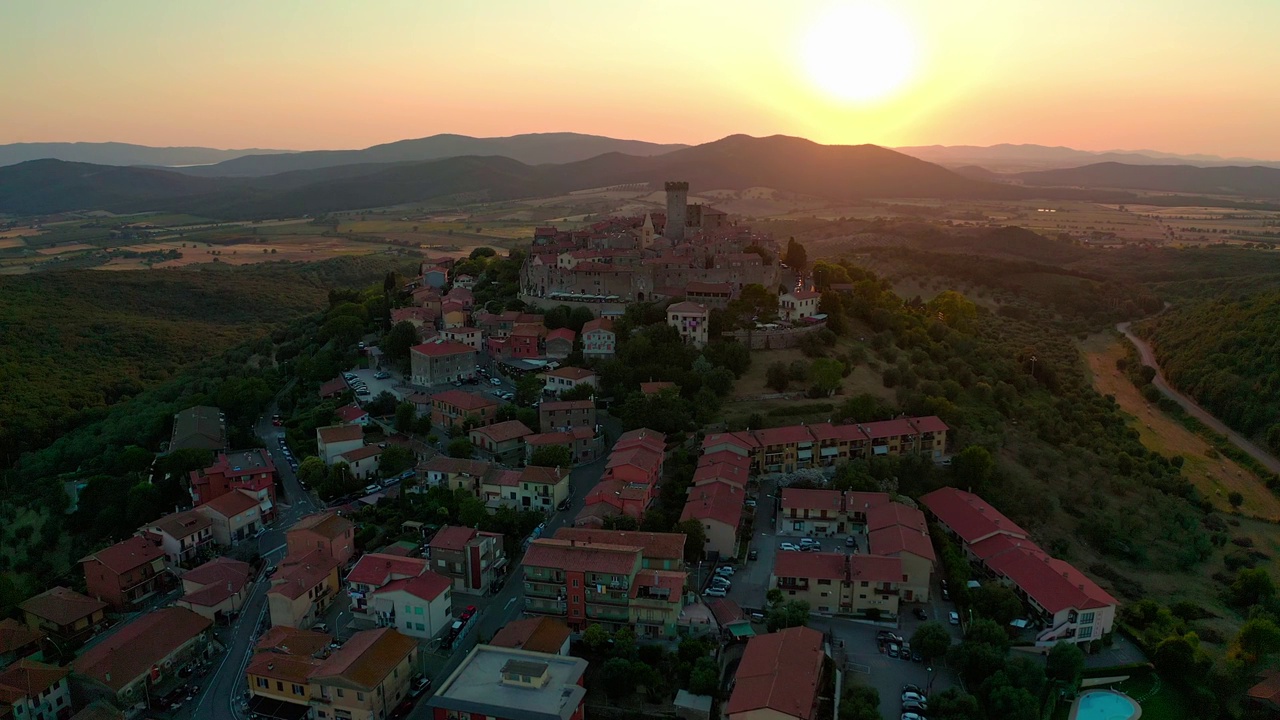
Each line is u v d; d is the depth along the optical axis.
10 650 136.00
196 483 184.12
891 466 192.88
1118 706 131.25
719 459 184.25
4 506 195.12
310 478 194.88
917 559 149.12
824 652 128.50
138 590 158.62
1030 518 187.50
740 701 114.19
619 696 125.12
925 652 131.00
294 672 124.06
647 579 139.38
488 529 166.38
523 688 116.56
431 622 138.25
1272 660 142.50
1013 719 118.38
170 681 131.00
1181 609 160.38
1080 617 140.00
